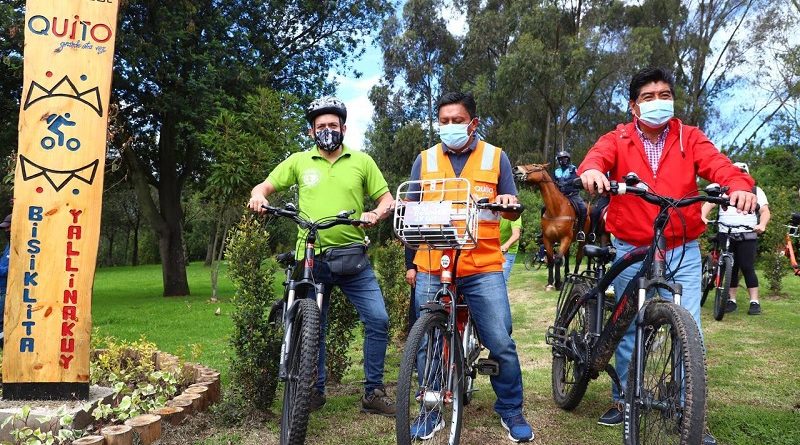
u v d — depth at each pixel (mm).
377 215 3625
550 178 10227
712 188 2902
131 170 15133
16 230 3693
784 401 4145
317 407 4035
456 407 3215
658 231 2920
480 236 3459
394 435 3576
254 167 10852
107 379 4195
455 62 36438
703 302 8750
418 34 35938
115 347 4543
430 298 3576
